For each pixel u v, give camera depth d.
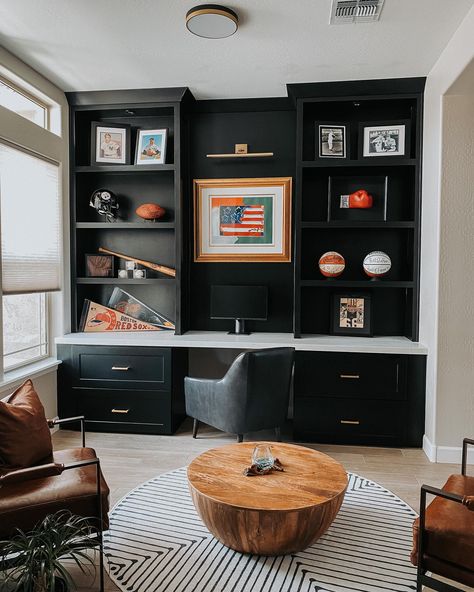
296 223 3.70
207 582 1.92
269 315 4.12
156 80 3.56
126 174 4.18
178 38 2.87
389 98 3.55
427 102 3.43
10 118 3.07
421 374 3.41
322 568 2.01
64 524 1.75
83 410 3.76
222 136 4.10
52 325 3.83
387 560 2.07
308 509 1.88
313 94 3.61
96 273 4.07
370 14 2.57
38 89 3.43
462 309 3.11
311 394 3.54
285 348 3.28
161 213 3.99
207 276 4.20
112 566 2.03
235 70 3.36
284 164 4.04
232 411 3.22
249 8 2.51
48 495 1.88
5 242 3.08
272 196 4.02
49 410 3.68
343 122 3.78
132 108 3.84
